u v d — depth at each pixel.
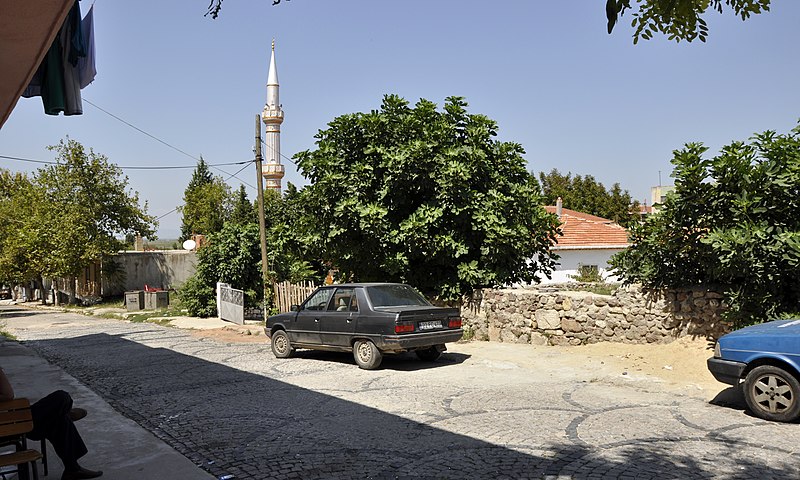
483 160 15.05
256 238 24.33
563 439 6.40
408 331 10.76
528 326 13.50
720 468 5.38
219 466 5.91
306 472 5.66
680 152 10.37
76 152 38.19
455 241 15.03
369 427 7.16
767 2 2.80
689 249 10.70
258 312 23.47
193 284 24.83
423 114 15.73
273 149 64.31
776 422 6.81
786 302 9.57
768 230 9.17
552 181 63.31
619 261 11.95
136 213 40.06
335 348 11.71
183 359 13.30
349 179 15.30
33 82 7.12
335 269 18.81
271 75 65.31
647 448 6.00
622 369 10.20
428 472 5.55
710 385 8.77
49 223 36.16
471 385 9.45
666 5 2.74
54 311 34.44
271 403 8.61
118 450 6.42
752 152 9.82
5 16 5.17
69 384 10.32
